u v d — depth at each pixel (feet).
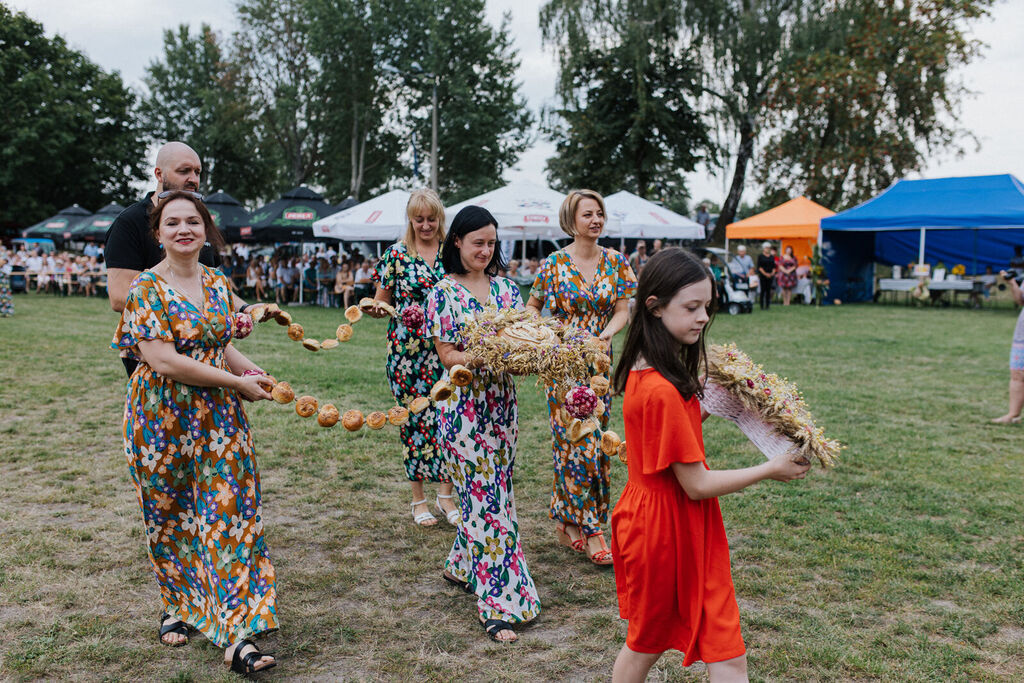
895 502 15.47
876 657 9.70
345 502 15.67
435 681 9.29
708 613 7.32
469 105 126.31
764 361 33.88
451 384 10.24
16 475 16.83
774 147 95.91
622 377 7.84
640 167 109.40
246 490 9.86
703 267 7.36
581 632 10.52
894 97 91.66
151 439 9.43
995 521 14.46
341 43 126.72
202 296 9.76
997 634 10.35
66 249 109.91
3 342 37.32
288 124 142.61
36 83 124.06
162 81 162.30
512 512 10.96
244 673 9.31
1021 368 21.91
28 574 11.93
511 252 76.59
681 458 7.16
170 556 10.01
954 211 64.03
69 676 9.25
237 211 79.10
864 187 93.20
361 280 59.06
